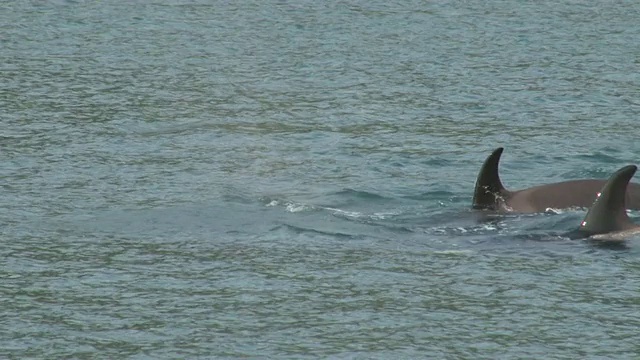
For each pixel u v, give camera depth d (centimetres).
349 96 9812
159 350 4291
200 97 9750
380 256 5416
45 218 6078
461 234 5734
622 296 4862
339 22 13712
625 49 12125
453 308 4731
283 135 8381
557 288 4956
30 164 7288
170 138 8225
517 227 5775
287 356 4234
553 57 11644
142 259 5384
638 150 7894
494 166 6091
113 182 6888
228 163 7475
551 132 8450
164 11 14262
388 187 6844
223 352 4275
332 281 5062
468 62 11375
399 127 8656
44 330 4481
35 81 10144
